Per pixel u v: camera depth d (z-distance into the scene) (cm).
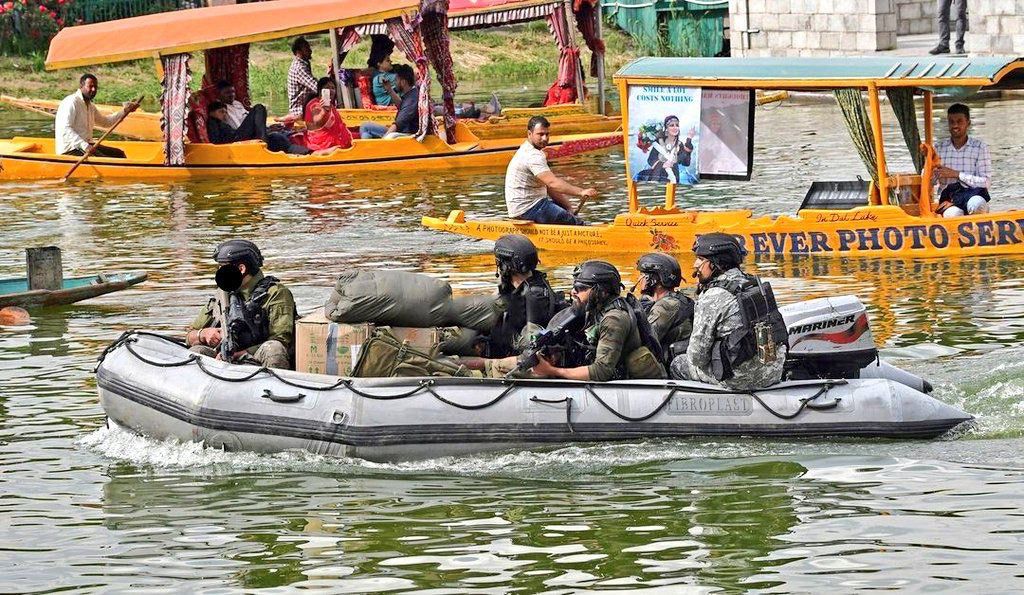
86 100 5241
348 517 1750
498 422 1944
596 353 2006
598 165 5166
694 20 8125
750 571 1552
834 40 6650
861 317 2069
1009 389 2161
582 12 6034
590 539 1656
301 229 3956
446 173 5069
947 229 3173
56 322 2833
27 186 4981
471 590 1521
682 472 1875
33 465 1980
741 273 1994
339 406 1953
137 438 2067
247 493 1850
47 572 1608
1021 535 1628
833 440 1972
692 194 4253
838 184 3422
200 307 2956
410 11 5144
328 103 5234
